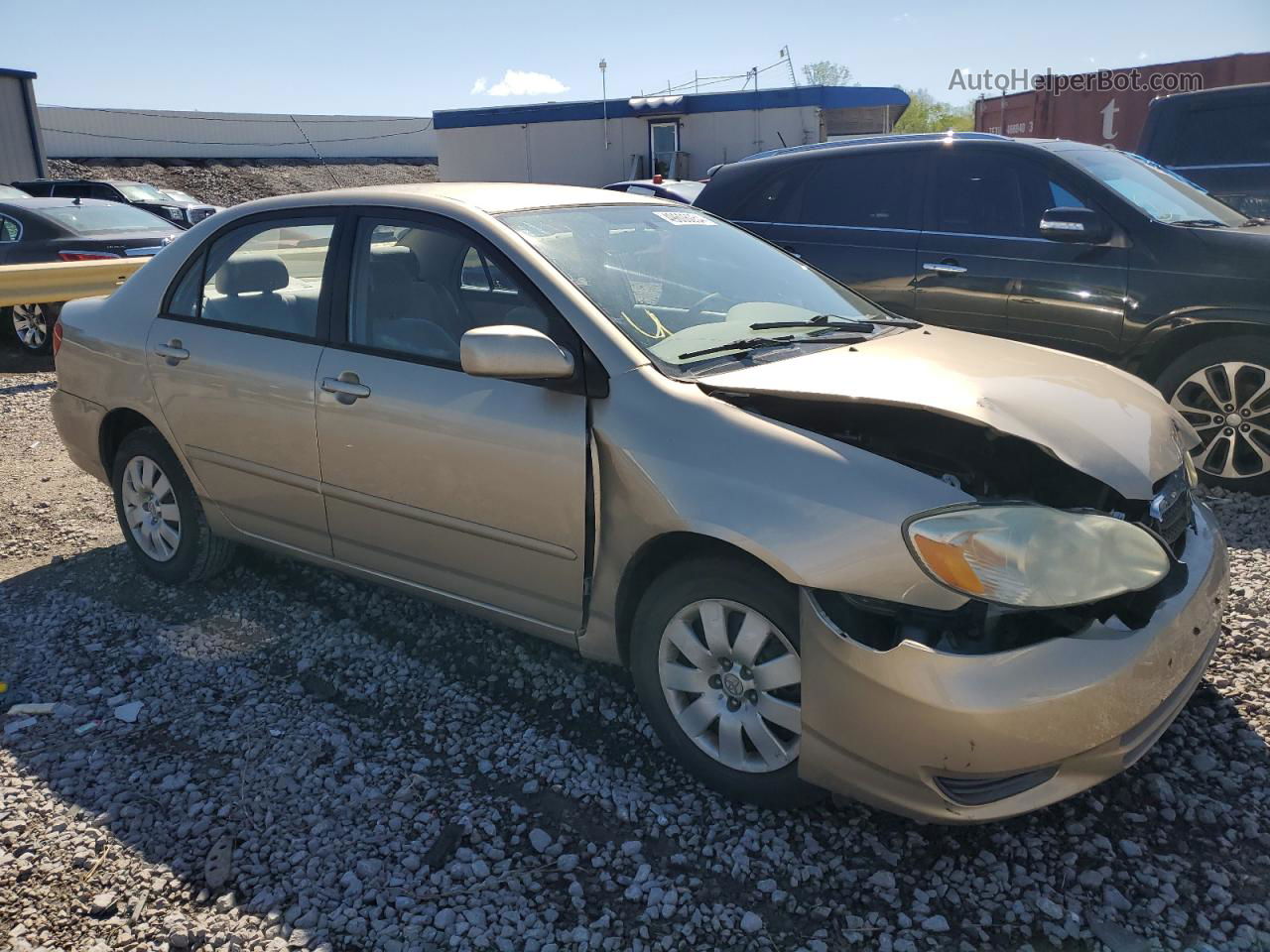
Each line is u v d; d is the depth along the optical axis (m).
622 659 3.19
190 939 2.48
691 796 3.01
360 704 3.56
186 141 41.62
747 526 2.69
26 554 5.01
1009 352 3.49
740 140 20.91
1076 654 2.49
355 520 3.69
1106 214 5.62
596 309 3.18
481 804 2.99
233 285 4.07
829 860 2.74
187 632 4.11
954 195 6.19
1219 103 7.88
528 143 22.55
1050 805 2.80
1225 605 3.03
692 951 2.45
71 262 10.58
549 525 3.14
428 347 3.48
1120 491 2.77
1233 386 5.28
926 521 2.53
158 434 4.36
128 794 3.04
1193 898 2.56
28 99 23.86
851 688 2.57
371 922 2.54
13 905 2.61
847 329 3.63
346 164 45.25
